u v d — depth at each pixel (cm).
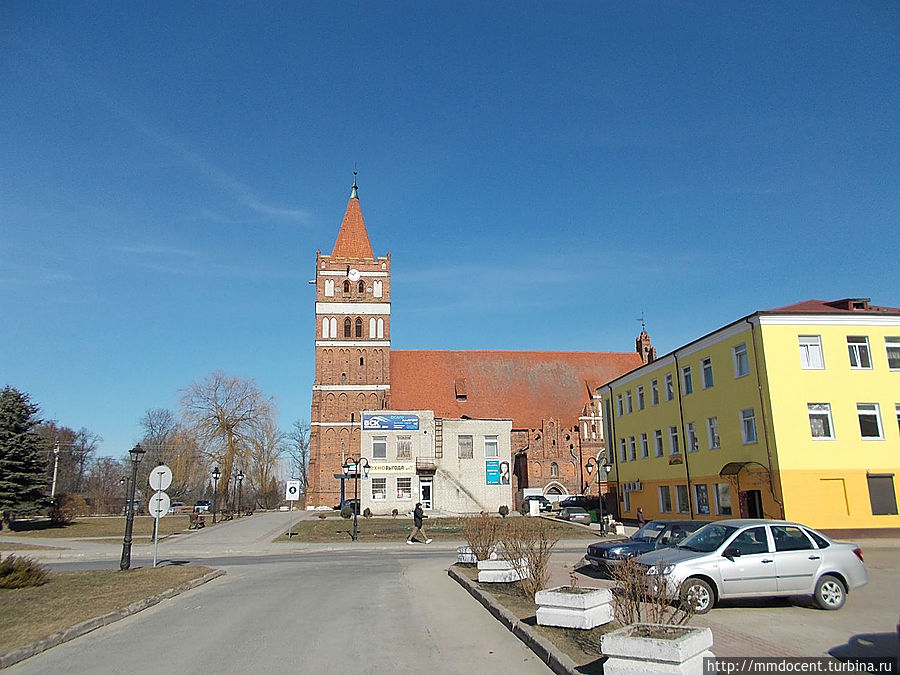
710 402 3834
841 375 3312
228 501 7256
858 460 3228
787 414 3241
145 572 2067
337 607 1441
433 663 935
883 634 1085
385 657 970
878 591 1560
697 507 3997
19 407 4859
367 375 7125
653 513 4597
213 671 903
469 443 6066
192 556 3130
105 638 1144
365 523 4816
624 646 760
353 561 2694
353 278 7300
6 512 4600
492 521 2184
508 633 1135
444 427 6056
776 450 3200
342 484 5906
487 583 1678
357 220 7575
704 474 3891
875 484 3216
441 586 1780
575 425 7300
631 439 5047
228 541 3800
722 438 3700
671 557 1378
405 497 5891
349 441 6988
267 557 3020
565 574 1984
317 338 7162
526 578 1517
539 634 1045
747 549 1348
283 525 4912
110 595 1558
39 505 4769
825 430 3259
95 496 7712
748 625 1163
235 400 6762
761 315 3338
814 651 969
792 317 3344
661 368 4500
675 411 4281
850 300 3512
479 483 5984
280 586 1848
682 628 815
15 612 1324
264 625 1237
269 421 6875
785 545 1361
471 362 7756
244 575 2186
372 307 7269
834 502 3170
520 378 7688
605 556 1908
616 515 5272
